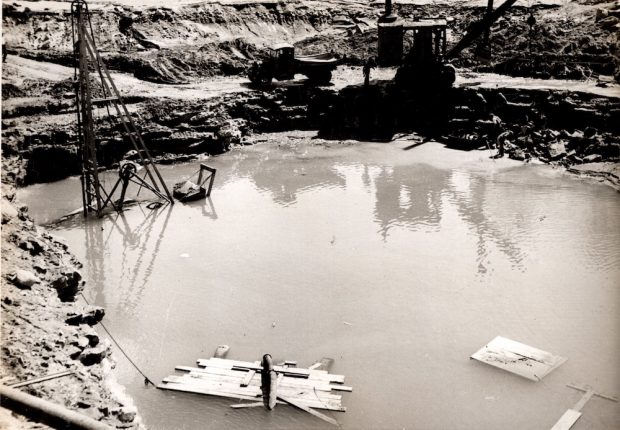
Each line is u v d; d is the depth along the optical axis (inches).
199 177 1051.3
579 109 1184.8
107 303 681.0
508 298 669.9
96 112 1241.4
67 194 1061.1
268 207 979.3
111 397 455.5
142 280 736.3
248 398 508.1
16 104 1200.2
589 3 1635.1
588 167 1093.1
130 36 1702.8
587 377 531.5
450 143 1289.4
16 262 574.2
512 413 490.3
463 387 524.4
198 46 1685.5
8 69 1353.3
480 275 724.7
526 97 1268.5
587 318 625.3
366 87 1408.7
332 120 1427.2
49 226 914.7
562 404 499.2
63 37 1593.3
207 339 606.9
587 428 467.2
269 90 1480.1
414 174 1118.4
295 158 1250.0
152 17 1754.4
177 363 567.5
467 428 474.0
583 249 783.7
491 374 540.7
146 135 1240.2
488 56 1433.3
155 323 637.9
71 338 490.6
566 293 676.7
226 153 1301.7
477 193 1006.4
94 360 498.0
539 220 882.8
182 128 1286.9
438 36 1381.6
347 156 1250.0
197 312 658.8
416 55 1382.9
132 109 1280.8
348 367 556.7
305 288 705.6
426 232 856.3
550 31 1534.2
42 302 531.2
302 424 479.5
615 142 1114.1
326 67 1475.1
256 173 1161.4
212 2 1875.0
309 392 514.6
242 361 567.5
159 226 913.5
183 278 739.4
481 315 638.5
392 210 944.3
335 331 617.0
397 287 701.3
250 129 1417.3
